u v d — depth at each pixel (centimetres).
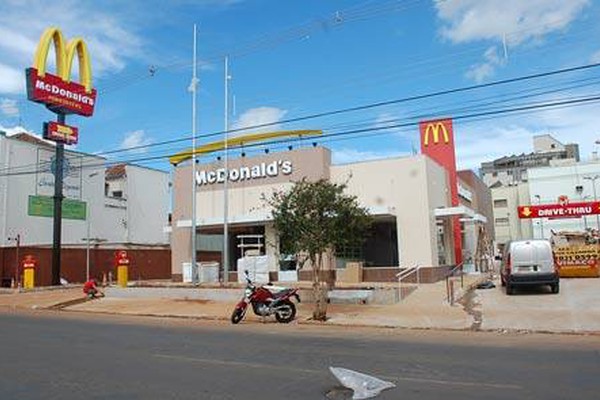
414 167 2986
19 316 2036
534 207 3688
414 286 2611
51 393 800
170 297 2494
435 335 1437
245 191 3303
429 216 2952
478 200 5216
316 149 3139
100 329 1602
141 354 1132
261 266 2914
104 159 5516
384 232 3294
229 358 1076
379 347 1209
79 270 4028
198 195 3444
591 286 2406
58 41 3581
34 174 4822
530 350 1145
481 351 1135
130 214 5856
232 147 3350
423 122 3669
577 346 1206
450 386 809
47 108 3544
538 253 2205
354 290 2183
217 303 2302
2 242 4528
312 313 1930
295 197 1872
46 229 4909
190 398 760
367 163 3078
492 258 4000
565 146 9888
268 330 1588
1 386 845
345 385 830
